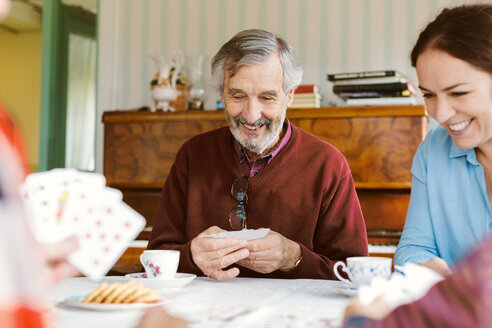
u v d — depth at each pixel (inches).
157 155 136.0
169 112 134.7
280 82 72.4
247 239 61.3
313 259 65.8
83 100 163.0
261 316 37.3
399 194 128.7
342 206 75.3
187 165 81.5
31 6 163.6
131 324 34.9
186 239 78.4
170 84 142.8
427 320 18.4
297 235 74.8
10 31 165.0
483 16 49.8
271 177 75.9
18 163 17.2
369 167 124.0
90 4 162.1
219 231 64.6
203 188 78.5
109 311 38.7
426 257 56.5
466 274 17.4
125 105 160.1
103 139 155.3
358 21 145.4
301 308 40.6
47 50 163.6
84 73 163.2
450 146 62.8
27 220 17.0
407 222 64.6
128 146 137.9
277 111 73.1
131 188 141.6
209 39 155.1
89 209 31.1
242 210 75.3
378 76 124.4
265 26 151.6
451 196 61.5
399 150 122.5
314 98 128.9
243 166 79.0
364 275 47.0
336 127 125.7
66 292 47.7
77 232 30.2
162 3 158.1
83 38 163.3
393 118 122.7
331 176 76.0
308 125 127.3
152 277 52.3
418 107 120.8
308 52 148.3
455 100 51.5
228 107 73.9
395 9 142.9
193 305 41.4
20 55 165.6
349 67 145.9
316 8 148.0
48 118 163.6
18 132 18.1
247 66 70.6
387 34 143.6
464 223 60.7
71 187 31.7
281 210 75.3
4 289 15.5
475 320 16.8
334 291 49.1
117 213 31.7
